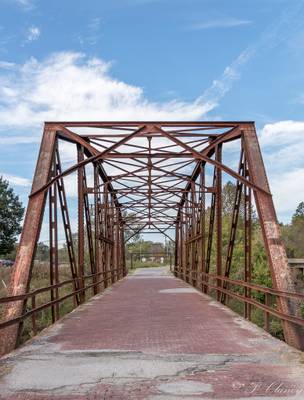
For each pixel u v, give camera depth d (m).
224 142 19.36
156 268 78.00
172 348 9.61
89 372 7.73
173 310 16.55
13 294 11.51
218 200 20.44
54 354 9.12
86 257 48.38
